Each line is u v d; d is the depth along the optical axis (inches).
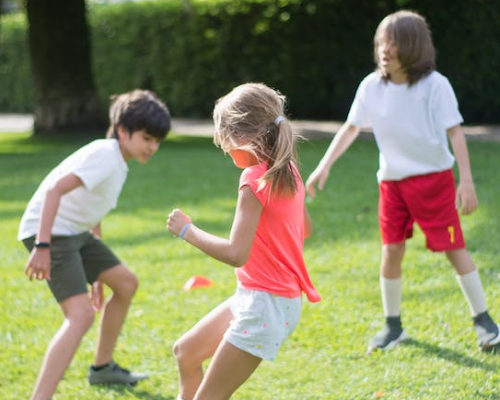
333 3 975.6
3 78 1491.1
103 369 228.1
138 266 351.6
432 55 240.2
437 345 244.5
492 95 904.3
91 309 212.5
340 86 1013.8
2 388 226.1
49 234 204.1
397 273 248.2
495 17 875.4
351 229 404.8
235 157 177.6
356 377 223.6
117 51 1267.2
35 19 971.9
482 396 205.8
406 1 881.5
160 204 497.7
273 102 173.0
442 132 239.5
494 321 257.4
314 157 698.8
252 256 172.6
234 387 173.6
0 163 731.4
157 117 221.6
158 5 1186.0
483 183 513.0
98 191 216.8
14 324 281.1
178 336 262.5
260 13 1039.6
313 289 181.5
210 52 1121.4
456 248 242.4
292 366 234.5
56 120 976.3
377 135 247.3
